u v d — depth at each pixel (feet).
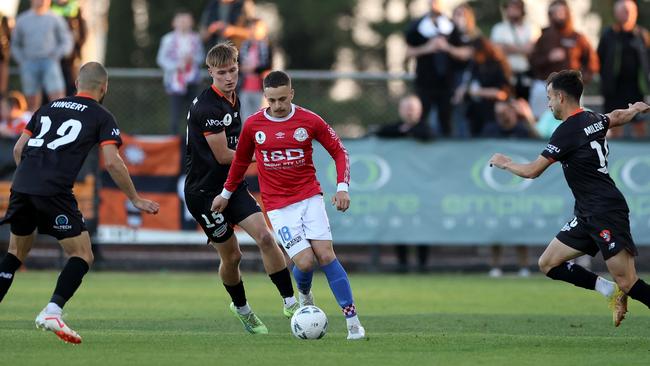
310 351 85.56
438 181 186.91
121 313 124.98
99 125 92.48
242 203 101.91
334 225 186.91
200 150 102.32
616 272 94.79
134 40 399.24
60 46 199.52
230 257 102.73
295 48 420.36
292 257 95.71
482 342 92.89
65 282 88.99
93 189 187.52
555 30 194.90
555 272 99.30
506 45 202.49
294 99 210.79
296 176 96.17
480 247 207.92
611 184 95.96
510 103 191.83
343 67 420.36
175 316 121.70
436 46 190.60
